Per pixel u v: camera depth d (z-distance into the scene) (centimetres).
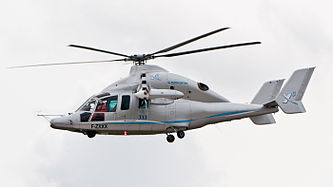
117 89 8494
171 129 8562
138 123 8369
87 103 8406
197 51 8112
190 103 8688
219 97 8912
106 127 8288
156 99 8356
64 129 8262
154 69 8575
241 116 8962
